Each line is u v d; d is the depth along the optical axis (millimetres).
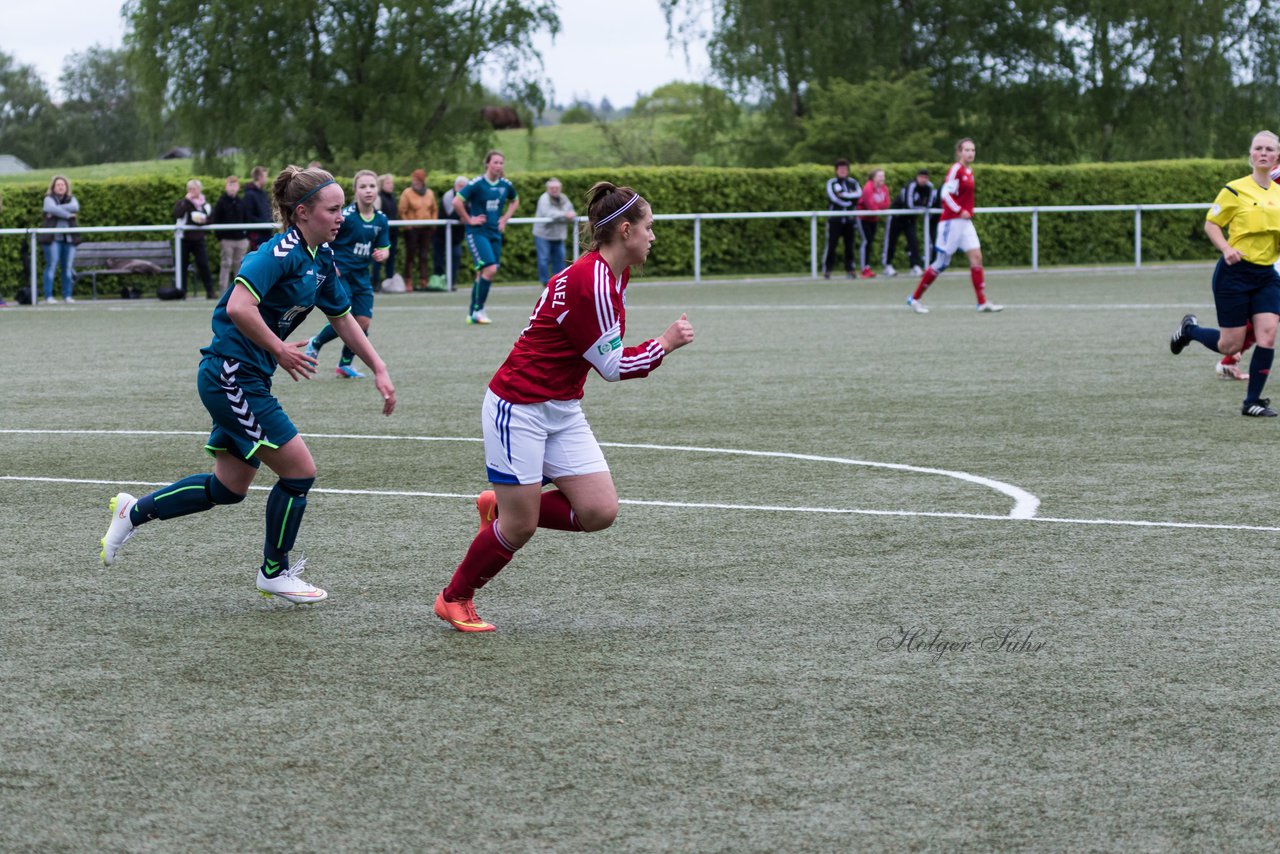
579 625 7609
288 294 7852
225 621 7758
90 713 6270
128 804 5277
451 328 26672
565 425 7430
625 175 43688
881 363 19938
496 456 7359
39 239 36875
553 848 4879
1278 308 14812
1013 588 8219
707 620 7660
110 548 8469
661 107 73938
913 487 11203
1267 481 11297
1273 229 15195
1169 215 49906
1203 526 9750
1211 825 5027
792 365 19812
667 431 14141
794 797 5289
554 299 7184
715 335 24391
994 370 18938
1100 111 70312
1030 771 5516
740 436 13797
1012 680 6602
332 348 23047
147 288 38062
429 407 16141
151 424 15094
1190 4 67500
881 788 5363
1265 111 70938
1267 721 6035
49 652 7184
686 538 9547
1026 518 10055
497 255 27500
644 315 29219
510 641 7336
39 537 9820
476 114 70375
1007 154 70938
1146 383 17453
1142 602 7906
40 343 24359
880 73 63156
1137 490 10992
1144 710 6184
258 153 67000
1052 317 27266
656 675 6746
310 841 4949
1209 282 37750
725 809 5188
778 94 67938
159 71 65188
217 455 8164
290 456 7816
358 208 19078
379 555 9234
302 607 8031
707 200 44656
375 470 12195
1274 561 8789
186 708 6328
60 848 4914
